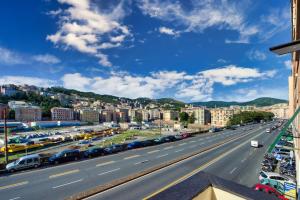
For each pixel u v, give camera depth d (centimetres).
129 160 3450
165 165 3000
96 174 2633
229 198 401
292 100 3512
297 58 1264
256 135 6875
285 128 788
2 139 8169
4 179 2445
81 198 1842
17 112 17362
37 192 2022
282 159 3183
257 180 2392
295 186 1931
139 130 12156
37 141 7025
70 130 13050
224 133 7762
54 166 3084
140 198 1823
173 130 11962
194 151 4150
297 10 709
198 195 377
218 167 2916
